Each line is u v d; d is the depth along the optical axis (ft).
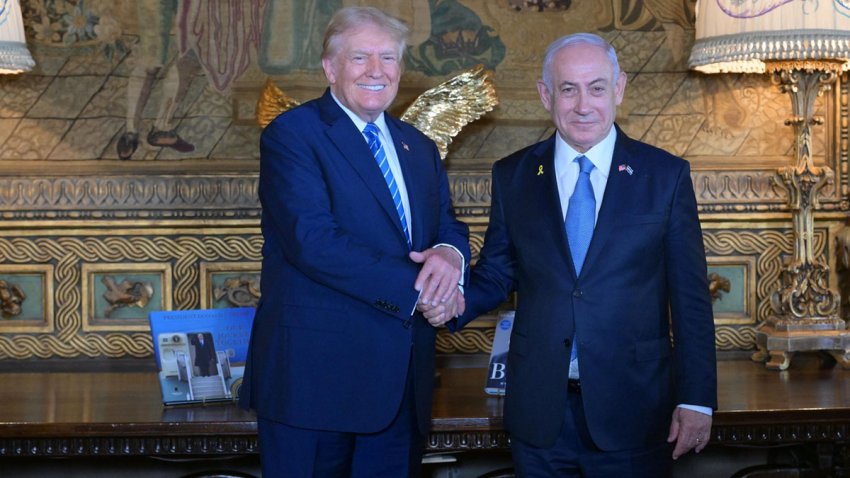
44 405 13.47
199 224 15.89
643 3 16.25
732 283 16.35
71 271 15.90
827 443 13.28
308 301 10.24
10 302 15.92
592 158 10.59
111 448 12.62
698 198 16.16
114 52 15.90
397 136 10.95
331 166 10.27
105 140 15.92
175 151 15.98
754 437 12.87
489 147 16.19
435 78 16.10
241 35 15.96
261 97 14.58
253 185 15.88
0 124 15.84
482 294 10.98
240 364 13.80
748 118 16.34
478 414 12.81
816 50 14.02
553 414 10.29
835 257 16.34
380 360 10.23
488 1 16.11
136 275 16.01
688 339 10.38
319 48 15.97
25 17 15.80
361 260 9.89
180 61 15.94
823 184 15.58
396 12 16.05
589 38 10.44
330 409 10.11
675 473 15.08
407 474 10.60
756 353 15.96
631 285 10.30
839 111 16.25
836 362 15.74
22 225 15.78
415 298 9.98
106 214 15.81
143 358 16.03
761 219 16.20
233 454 13.19
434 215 10.96
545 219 10.59
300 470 10.21
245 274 16.03
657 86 16.30
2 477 14.53
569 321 10.29
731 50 14.33
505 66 16.15
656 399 10.34
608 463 10.32
